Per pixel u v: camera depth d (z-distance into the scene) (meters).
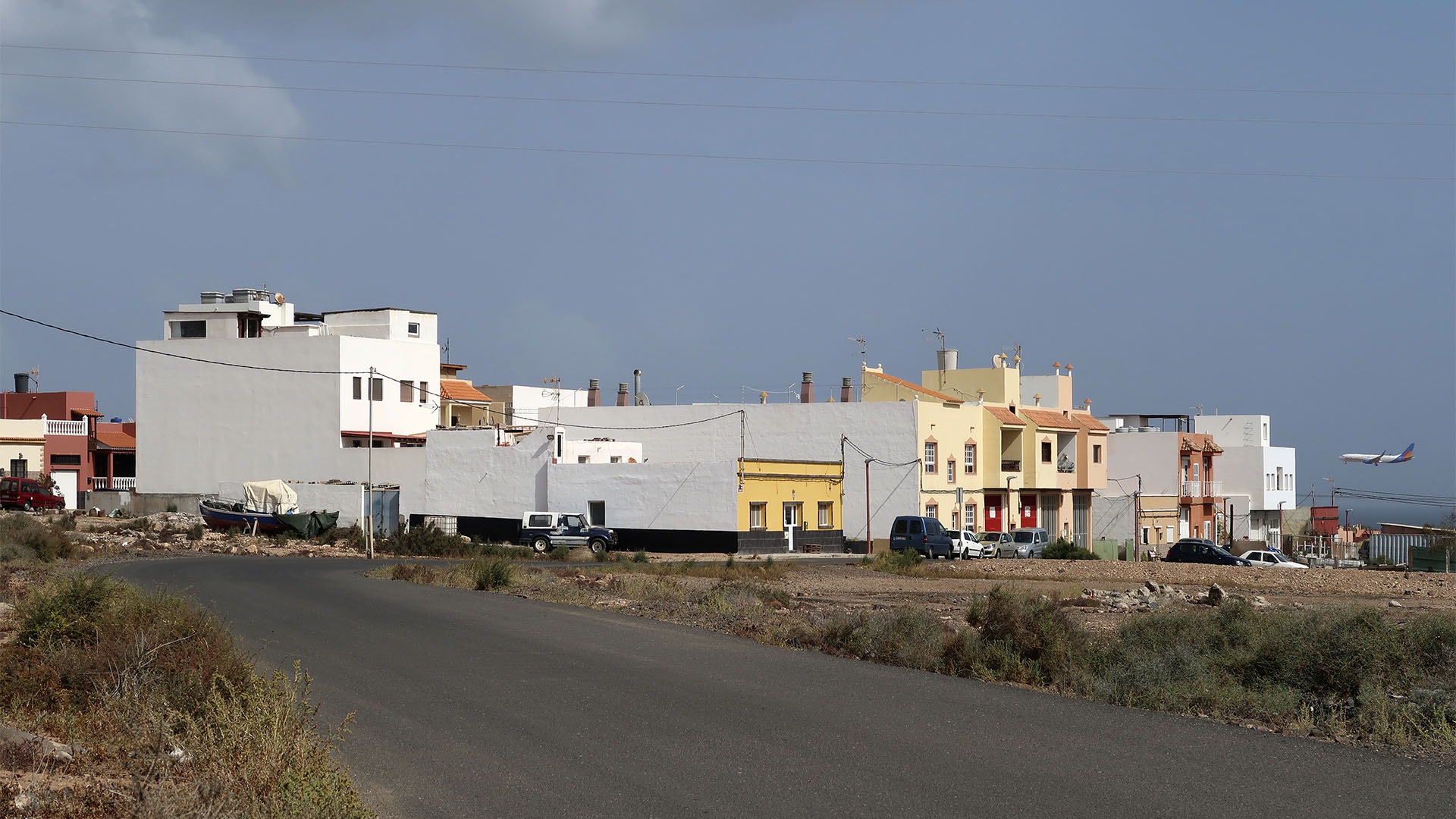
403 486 122.38
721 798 17.97
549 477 114.31
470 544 105.50
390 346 132.12
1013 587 64.75
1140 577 83.31
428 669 29.67
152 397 133.75
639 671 29.91
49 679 23.61
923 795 18.23
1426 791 18.88
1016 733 22.97
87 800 15.73
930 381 144.88
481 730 22.69
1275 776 19.73
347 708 24.61
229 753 17.06
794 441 124.88
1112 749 21.59
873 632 36.94
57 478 137.88
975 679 31.45
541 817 16.94
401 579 59.25
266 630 36.38
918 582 76.19
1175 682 30.14
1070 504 145.12
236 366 130.62
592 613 43.25
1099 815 17.23
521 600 48.69
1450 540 135.25
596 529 103.50
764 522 110.56
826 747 21.44
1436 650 30.94
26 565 62.84
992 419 132.50
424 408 136.12
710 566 81.06
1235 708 27.81
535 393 165.50
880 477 120.75
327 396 126.69
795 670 30.62
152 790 15.71
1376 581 79.88
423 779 19.03
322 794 15.81
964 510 127.06
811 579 76.81
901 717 24.33
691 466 108.81
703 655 32.94
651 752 20.98
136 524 110.00
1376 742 23.55
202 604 43.16
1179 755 21.23
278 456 128.38
